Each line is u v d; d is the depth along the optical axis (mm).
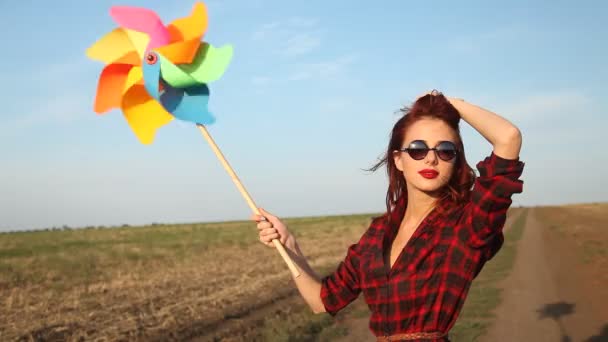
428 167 2721
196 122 2961
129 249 27359
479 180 2551
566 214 60562
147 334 9297
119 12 2938
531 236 31344
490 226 2537
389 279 2758
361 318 10766
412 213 2869
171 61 2926
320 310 3176
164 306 11758
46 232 48312
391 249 2871
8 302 12336
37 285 15094
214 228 53219
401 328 2705
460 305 2652
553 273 16281
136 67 2961
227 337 9078
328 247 28328
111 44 2957
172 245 29859
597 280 14648
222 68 2967
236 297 12859
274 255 23500
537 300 12289
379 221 3006
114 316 10805
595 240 26469
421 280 2654
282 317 10531
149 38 2955
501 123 2525
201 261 21234
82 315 10938
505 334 9383
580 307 11453
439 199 2805
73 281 15820
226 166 3043
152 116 3037
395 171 3016
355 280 3061
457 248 2635
